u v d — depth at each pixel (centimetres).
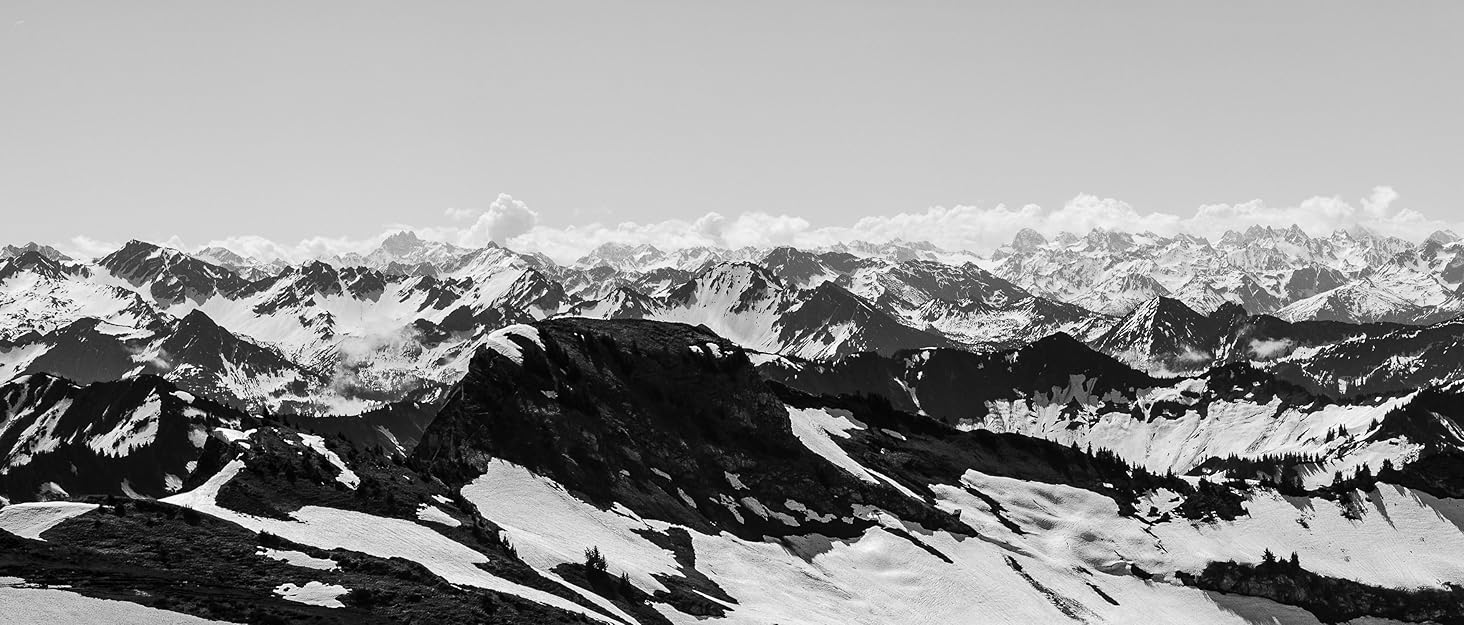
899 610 19688
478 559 15188
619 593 16200
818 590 19688
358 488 16938
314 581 12319
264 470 16950
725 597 17962
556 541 18325
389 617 11631
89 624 10375
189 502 15612
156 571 12038
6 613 10231
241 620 10900
